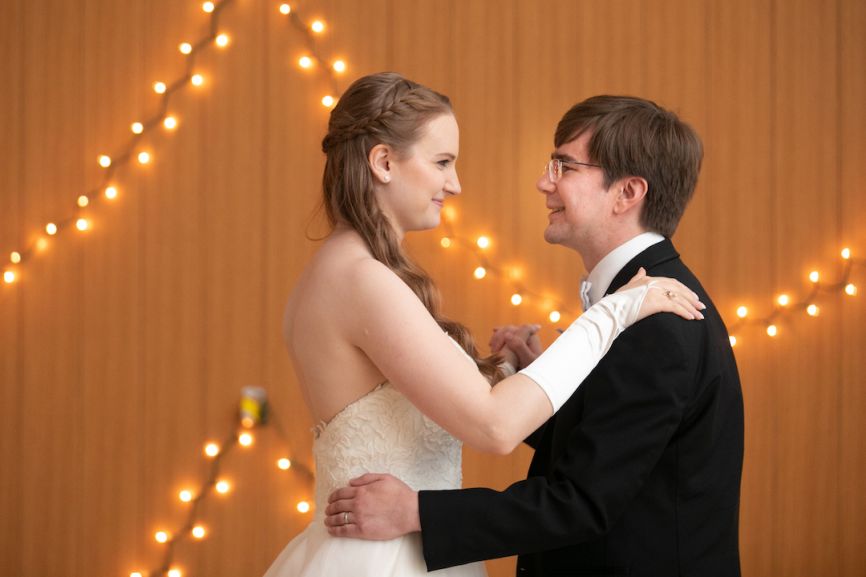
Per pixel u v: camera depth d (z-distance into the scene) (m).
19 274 3.13
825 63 3.29
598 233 1.73
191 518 3.14
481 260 3.17
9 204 3.12
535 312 3.18
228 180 3.14
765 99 3.26
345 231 1.57
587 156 1.71
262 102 3.14
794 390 3.28
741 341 3.26
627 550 1.54
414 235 3.15
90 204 3.12
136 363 3.14
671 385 1.47
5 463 3.13
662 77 3.22
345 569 1.46
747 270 3.26
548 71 3.19
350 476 1.52
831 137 3.29
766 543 3.27
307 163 3.15
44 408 3.14
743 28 3.25
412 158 1.54
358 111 1.55
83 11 3.11
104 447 3.14
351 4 3.14
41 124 3.12
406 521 1.46
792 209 3.28
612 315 1.49
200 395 3.15
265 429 3.15
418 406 1.43
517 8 3.18
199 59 3.13
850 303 3.31
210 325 3.15
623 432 1.47
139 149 3.13
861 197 3.30
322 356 1.51
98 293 3.13
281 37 3.14
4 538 3.13
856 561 3.29
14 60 3.11
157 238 3.14
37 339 3.13
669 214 1.71
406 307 1.44
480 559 1.46
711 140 3.25
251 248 3.15
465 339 1.67
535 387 1.41
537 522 1.44
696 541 1.54
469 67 3.17
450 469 1.61
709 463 1.55
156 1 3.12
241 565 3.14
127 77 3.12
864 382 3.31
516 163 3.18
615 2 3.21
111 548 3.13
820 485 3.29
